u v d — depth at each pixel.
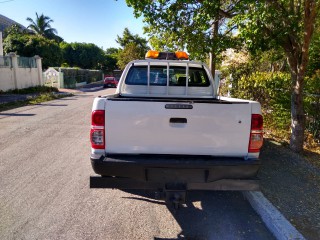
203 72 5.14
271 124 7.79
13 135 7.39
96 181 2.98
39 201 3.80
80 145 6.51
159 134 3.01
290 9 5.34
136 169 2.93
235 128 3.04
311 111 6.52
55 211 3.55
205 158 3.08
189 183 2.99
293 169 4.91
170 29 6.50
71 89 26.92
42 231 3.12
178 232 3.18
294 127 5.81
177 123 3.00
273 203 3.69
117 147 3.02
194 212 3.63
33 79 22.20
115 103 2.96
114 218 3.43
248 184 3.00
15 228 3.17
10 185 4.29
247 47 5.76
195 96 5.06
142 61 4.93
